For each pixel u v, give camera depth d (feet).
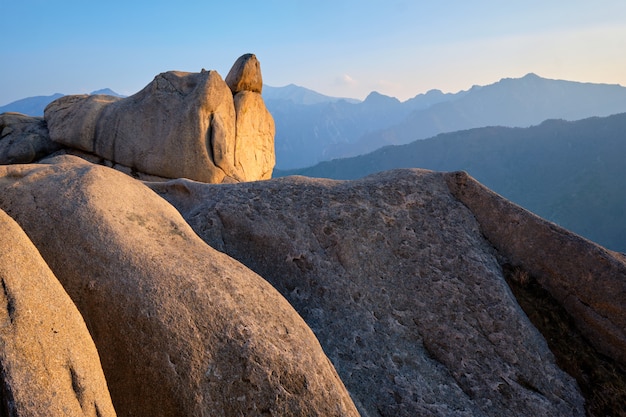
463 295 27.45
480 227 32.63
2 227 14.34
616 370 24.70
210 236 30.66
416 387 22.68
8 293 12.61
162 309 15.43
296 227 30.71
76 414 11.46
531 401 22.56
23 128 86.43
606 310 26.43
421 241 30.68
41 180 19.63
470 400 22.49
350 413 15.61
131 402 14.44
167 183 38.22
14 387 10.88
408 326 26.02
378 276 28.45
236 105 86.48
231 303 16.61
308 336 17.58
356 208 32.24
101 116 79.41
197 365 14.60
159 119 76.79
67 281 16.01
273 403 14.60
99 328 15.28
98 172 21.13
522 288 28.94
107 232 17.46
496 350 24.90
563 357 24.80
